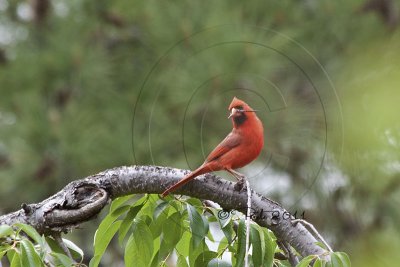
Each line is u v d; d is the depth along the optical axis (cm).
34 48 1523
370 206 1260
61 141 1365
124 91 1440
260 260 622
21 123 1395
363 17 1430
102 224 678
